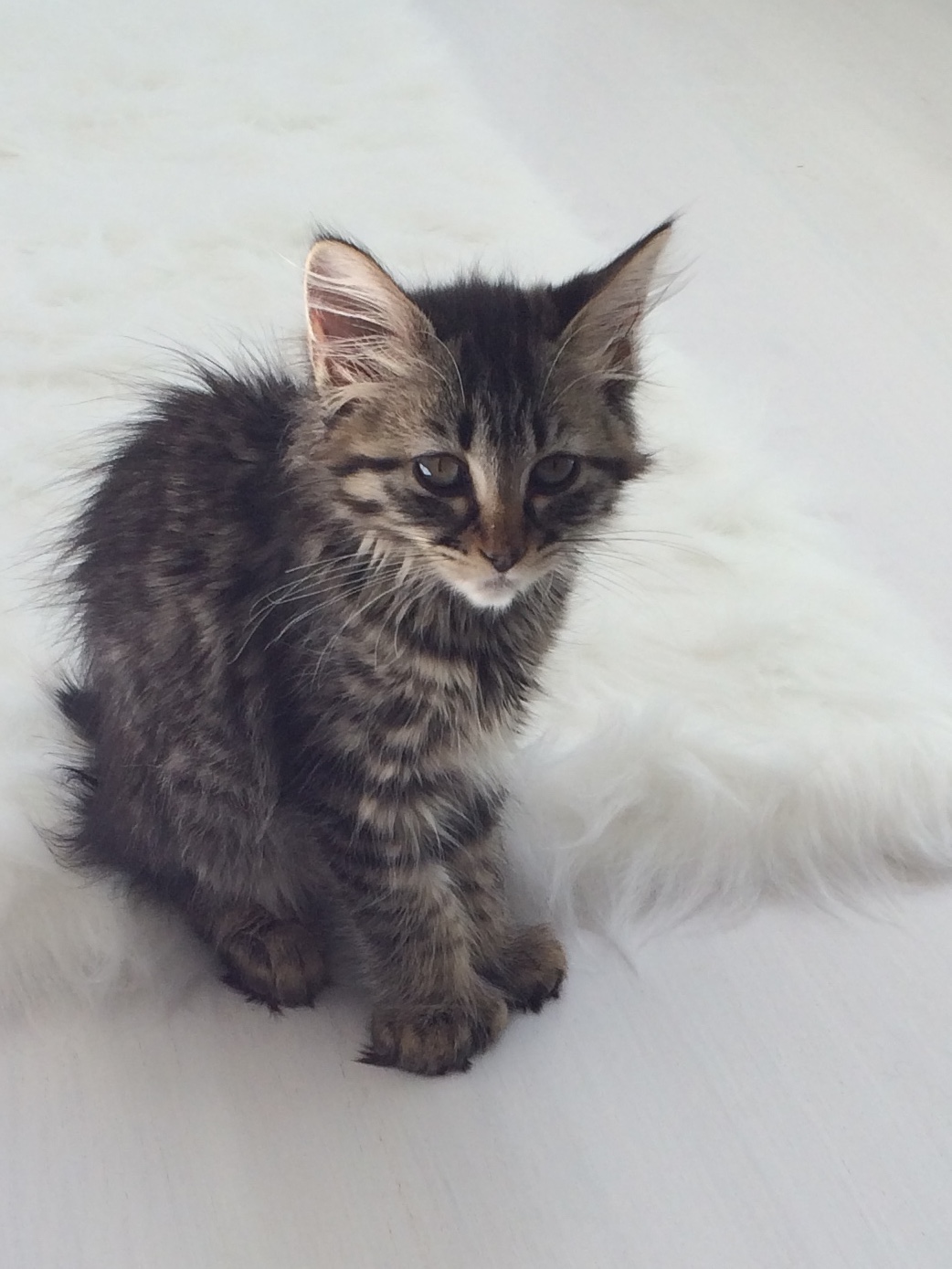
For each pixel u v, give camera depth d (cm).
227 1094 47
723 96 99
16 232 79
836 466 68
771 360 74
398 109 95
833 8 112
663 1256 43
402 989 48
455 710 47
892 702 56
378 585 46
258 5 108
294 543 46
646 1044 48
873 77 102
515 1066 47
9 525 62
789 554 63
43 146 88
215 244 79
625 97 99
